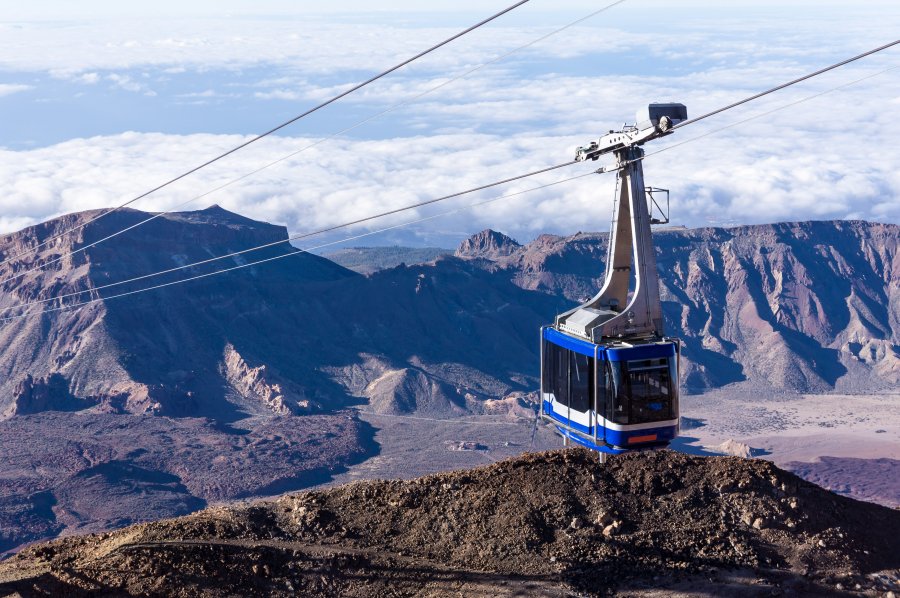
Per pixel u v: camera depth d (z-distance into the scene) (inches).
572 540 1498.5
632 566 1449.3
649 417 1501.0
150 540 1440.7
